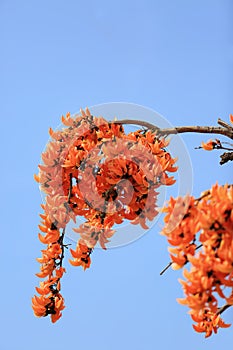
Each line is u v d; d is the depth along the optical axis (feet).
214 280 7.53
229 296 7.65
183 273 7.55
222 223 7.48
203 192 7.66
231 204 7.50
